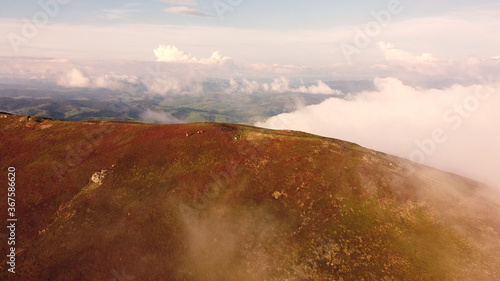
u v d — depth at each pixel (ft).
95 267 141.28
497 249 152.76
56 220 167.32
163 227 165.68
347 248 152.87
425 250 151.74
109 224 165.48
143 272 140.36
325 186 193.16
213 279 138.92
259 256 150.10
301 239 159.02
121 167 209.67
